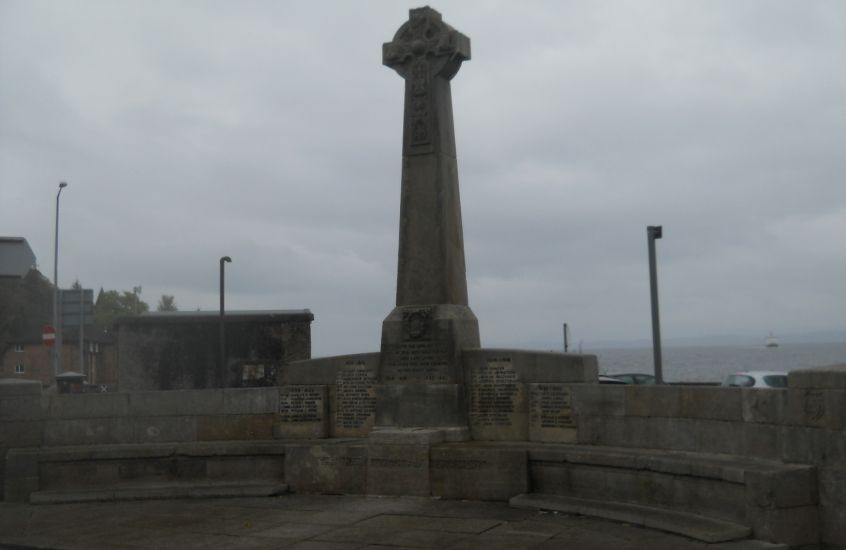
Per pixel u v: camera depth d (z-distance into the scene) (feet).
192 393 51.52
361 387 50.01
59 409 50.88
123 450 48.93
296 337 113.09
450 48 48.29
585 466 40.60
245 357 112.78
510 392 46.06
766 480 32.32
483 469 42.70
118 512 43.37
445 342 46.91
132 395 51.42
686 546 32.07
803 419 33.91
